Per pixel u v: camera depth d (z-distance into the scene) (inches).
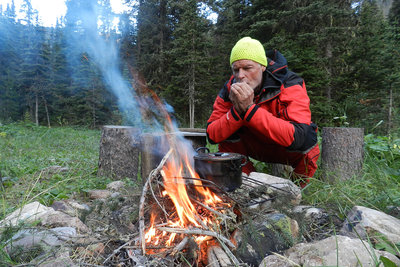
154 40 697.0
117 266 45.5
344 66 387.5
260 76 80.4
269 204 63.7
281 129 74.0
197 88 547.8
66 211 67.5
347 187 80.2
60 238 50.6
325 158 105.8
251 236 50.3
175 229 47.9
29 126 446.3
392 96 330.3
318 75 353.1
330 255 42.2
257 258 47.4
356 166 99.7
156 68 641.6
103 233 56.8
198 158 60.5
